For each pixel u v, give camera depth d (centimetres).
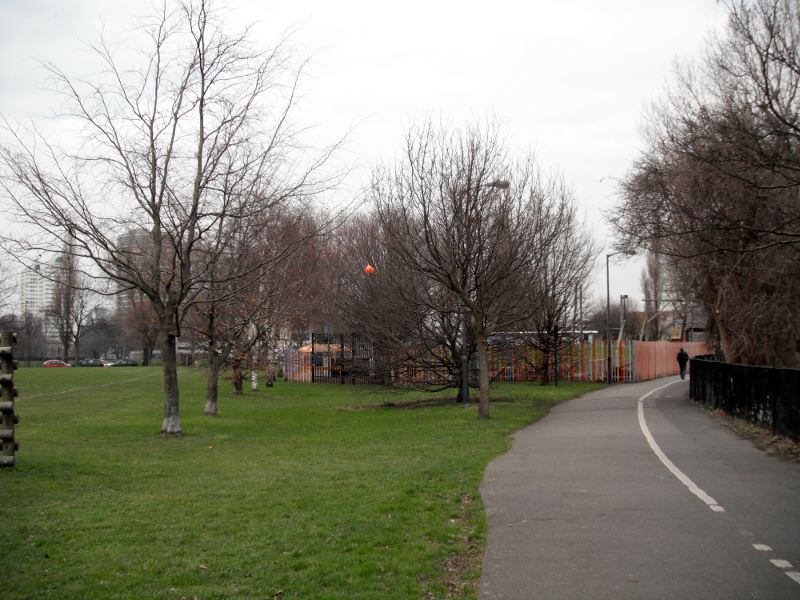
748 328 2084
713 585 577
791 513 817
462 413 2220
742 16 1435
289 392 3606
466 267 2000
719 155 1390
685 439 1466
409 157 2155
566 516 812
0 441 1197
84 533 775
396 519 807
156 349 11381
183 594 576
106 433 1791
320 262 2967
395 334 2681
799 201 1591
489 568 628
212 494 992
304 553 682
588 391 3219
